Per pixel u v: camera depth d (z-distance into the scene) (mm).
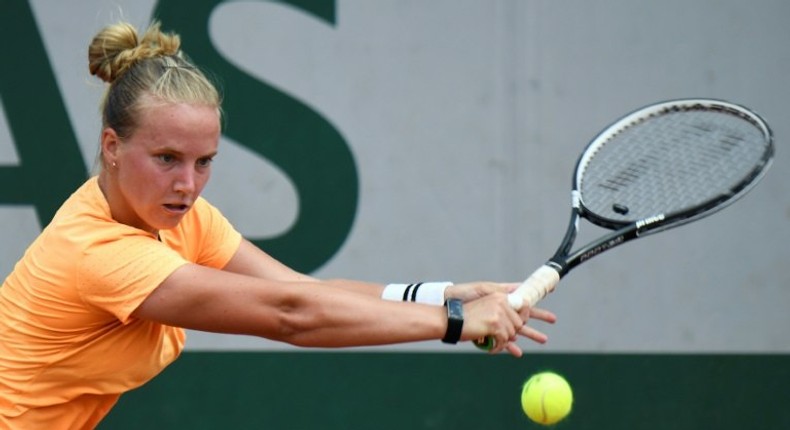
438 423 19703
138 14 19062
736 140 14742
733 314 19578
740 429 19625
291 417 19672
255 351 19688
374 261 19375
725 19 19250
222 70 19188
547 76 19250
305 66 19266
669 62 19281
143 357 10844
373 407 19734
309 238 19375
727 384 19625
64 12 19078
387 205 19359
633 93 19266
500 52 19219
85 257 10047
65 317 10305
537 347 19641
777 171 19391
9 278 10828
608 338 19609
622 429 19656
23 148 19125
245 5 19156
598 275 19531
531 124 19266
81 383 10766
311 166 19312
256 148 19266
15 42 19062
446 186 19328
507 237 19344
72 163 19141
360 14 19203
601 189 14438
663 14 19250
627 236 12805
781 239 19484
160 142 9773
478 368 19703
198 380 19641
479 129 19281
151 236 10367
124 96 9891
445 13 19188
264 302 9922
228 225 12188
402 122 19297
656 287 19547
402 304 10172
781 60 19250
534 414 12609
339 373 19719
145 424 19672
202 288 9852
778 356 19578
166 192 9969
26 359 10539
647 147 14797
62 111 19125
